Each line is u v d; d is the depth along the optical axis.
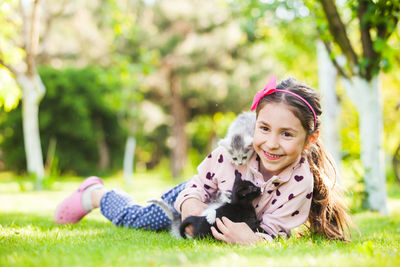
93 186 4.05
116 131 24.05
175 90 22.89
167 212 3.44
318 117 3.04
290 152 2.86
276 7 6.80
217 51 20.59
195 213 3.22
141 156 33.84
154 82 21.95
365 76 6.12
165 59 20.98
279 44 11.14
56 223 4.02
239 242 2.85
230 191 3.27
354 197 6.41
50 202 6.84
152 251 2.49
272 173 3.21
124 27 10.35
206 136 32.69
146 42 20.19
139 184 16.50
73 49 21.53
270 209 3.14
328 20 5.71
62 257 2.26
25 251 2.45
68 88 21.80
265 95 2.94
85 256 2.28
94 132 23.36
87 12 19.12
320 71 8.17
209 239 3.01
